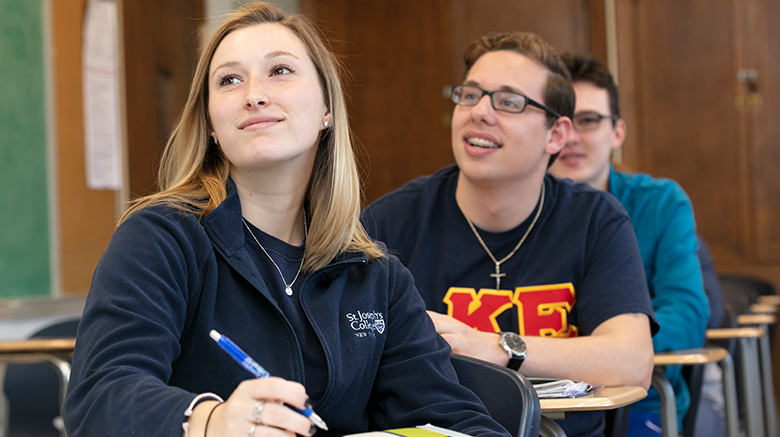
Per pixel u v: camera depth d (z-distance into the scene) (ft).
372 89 17.46
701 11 16.31
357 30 17.42
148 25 13.46
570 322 5.74
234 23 3.87
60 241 11.37
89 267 11.91
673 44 16.43
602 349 5.05
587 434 5.29
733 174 16.28
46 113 11.25
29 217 10.87
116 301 3.16
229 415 2.60
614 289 5.49
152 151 13.50
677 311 7.11
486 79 5.82
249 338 3.54
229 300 3.56
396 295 4.07
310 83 3.78
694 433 6.81
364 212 6.38
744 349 9.27
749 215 16.17
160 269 3.33
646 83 16.53
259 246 3.78
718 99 16.30
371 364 3.85
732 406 7.62
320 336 3.67
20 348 6.97
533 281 5.82
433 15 17.11
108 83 12.50
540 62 5.87
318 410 3.66
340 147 4.02
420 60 17.25
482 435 3.38
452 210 6.19
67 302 11.30
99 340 3.06
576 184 6.28
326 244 3.89
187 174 3.87
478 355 4.83
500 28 16.61
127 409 2.77
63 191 11.48
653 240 7.75
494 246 5.98
